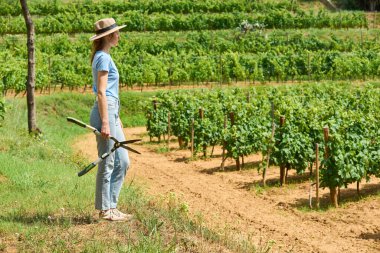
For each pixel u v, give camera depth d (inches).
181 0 2379.4
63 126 1267.2
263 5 2361.0
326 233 509.7
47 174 555.2
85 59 1579.7
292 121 746.2
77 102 1379.2
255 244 454.3
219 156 936.3
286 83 1689.2
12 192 465.1
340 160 598.9
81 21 2124.8
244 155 833.5
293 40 2006.6
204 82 1683.1
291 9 2380.7
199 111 924.6
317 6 2448.3
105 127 355.3
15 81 1328.7
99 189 369.7
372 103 1047.6
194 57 1680.6
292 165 720.3
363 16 2252.7
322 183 604.7
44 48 1825.8
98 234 352.8
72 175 574.6
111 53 1695.4
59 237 342.3
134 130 1326.3
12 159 594.2
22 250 327.6
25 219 381.1
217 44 1947.6
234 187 698.8
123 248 331.0
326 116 813.9
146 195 537.0
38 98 1331.2
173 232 374.6
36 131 911.7
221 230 442.9
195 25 2178.9
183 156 943.0
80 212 397.7
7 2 2244.1
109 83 363.6
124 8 2336.4
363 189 674.8
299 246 469.1
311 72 1704.0
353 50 1895.9
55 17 2135.8
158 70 1579.7
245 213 572.4
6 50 1722.4
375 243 479.8
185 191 662.5
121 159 372.2
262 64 1695.4
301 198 642.8
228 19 2186.3
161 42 1957.4
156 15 2223.2
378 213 569.3
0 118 943.7
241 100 1079.0
